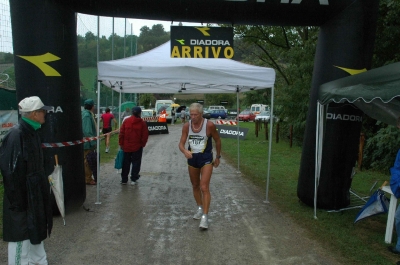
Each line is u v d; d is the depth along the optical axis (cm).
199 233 506
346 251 447
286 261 420
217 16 601
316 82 623
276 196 716
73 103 573
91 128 780
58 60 546
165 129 2342
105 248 449
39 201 343
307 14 596
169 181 848
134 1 570
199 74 614
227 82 624
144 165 1076
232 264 411
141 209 616
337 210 611
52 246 452
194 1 577
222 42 616
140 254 434
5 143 326
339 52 592
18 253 344
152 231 511
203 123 524
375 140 1091
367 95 443
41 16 530
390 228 475
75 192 579
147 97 5028
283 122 1956
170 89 964
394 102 561
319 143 584
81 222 542
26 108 333
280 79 2081
